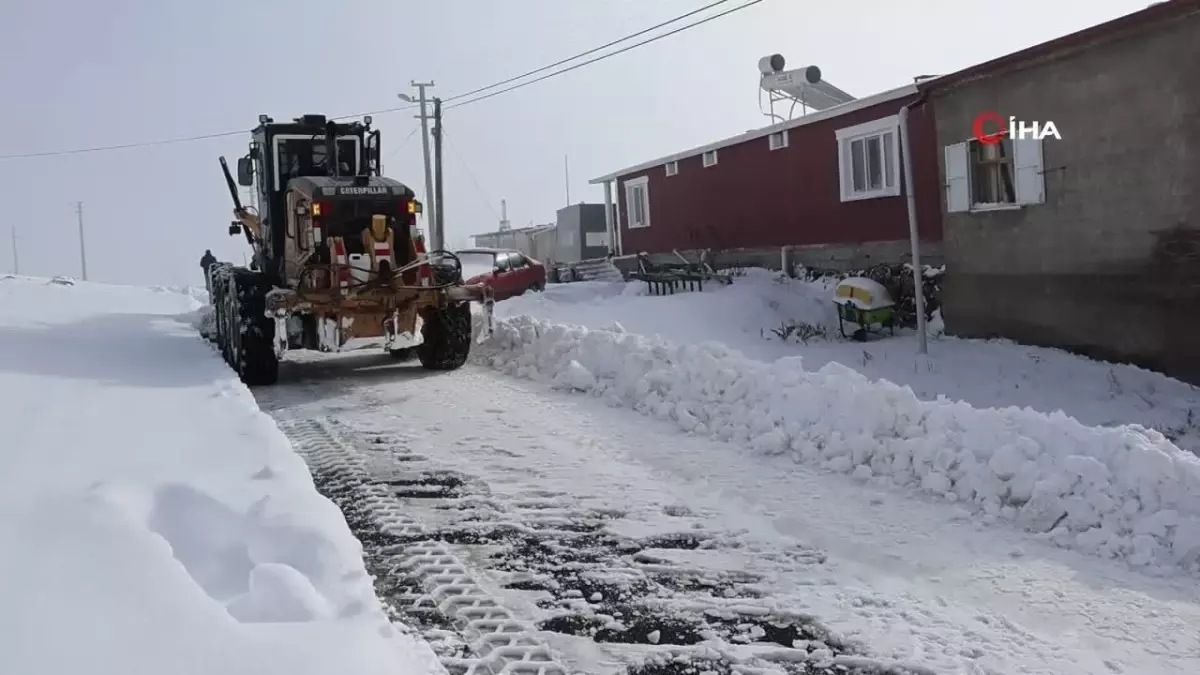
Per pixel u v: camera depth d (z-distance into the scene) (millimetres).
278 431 6430
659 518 5523
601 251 33875
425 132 33781
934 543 5012
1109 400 9477
